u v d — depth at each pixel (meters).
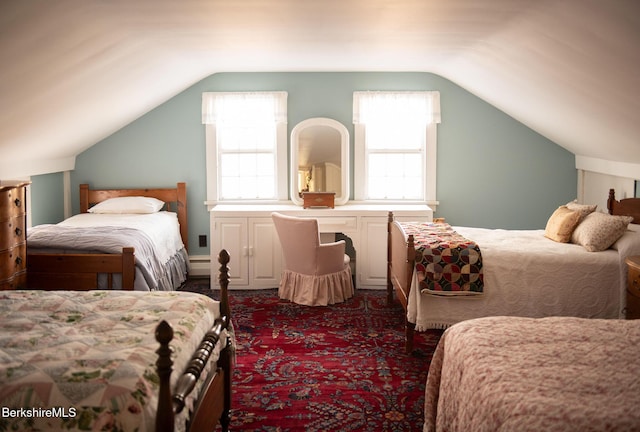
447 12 3.74
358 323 5.23
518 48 4.25
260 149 6.80
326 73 6.64
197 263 6.83
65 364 2.20
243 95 6.60
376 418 3.55
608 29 3.16
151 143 6.72
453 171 6.75
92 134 6.17
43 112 4.45
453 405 2.59
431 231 5.07
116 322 2.73
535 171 6.70
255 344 4.73
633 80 3.64
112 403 2.03
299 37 4.71
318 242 5.63
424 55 5.52
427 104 6.61
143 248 5.06
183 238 6.74
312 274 5.72
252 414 3.59
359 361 4.40
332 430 3.41
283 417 3.55
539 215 6.75
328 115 6.69
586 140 5.64
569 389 2.15
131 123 6.69
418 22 4.09
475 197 6.77
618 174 5.61
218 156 6.77
